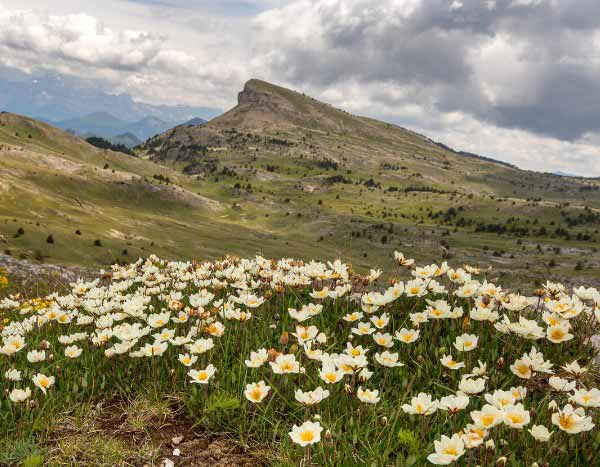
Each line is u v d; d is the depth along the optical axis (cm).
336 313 547
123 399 426
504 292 507
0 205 16000
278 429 359
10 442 346
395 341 479
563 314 416
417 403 311
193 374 389
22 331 567
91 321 568
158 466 329
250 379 416
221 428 375
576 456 288
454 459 255
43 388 381
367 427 336
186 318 507
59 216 16988
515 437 310
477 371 361
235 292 691
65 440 361
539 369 355
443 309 465
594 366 434
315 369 419
